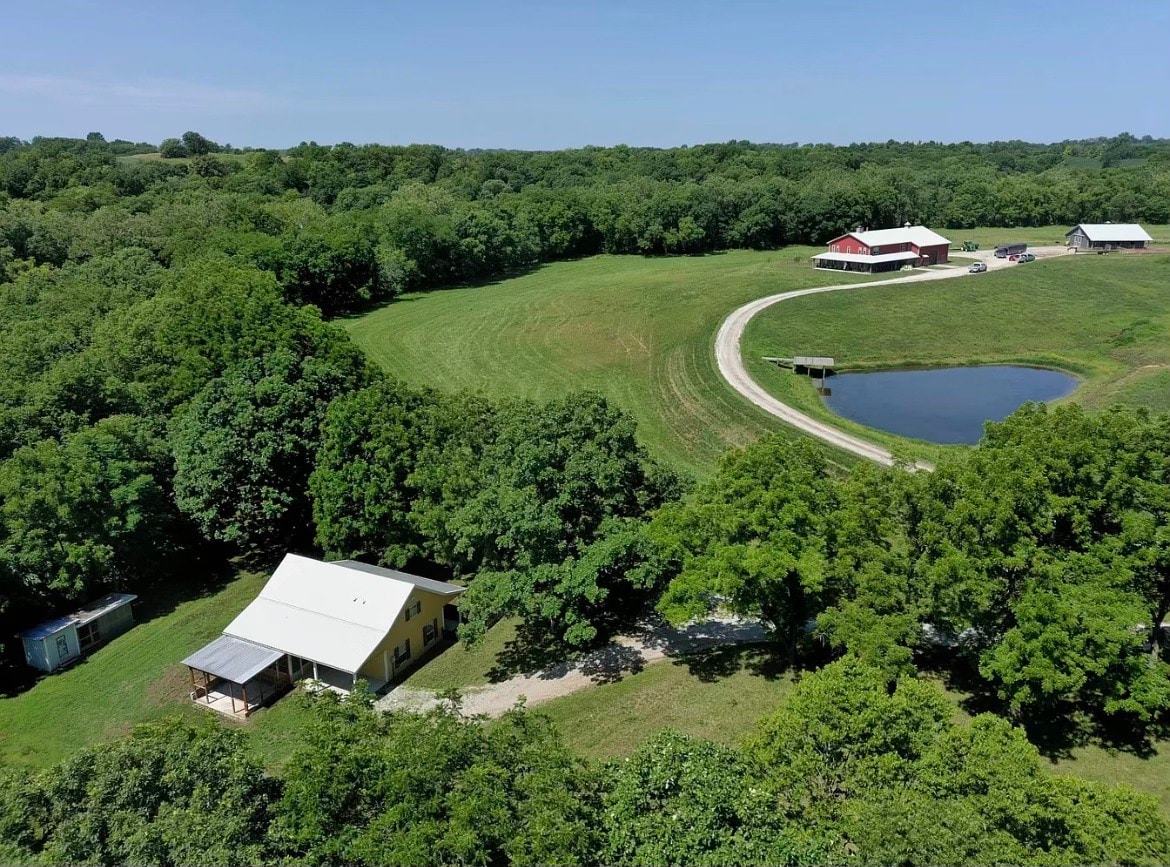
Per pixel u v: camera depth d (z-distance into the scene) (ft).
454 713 80.84
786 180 588.09
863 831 56.80
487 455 139.64
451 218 453.58
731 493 113.09
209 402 167.84
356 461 151.23
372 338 345.72
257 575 166.81
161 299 222.28
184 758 68.44
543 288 428.56
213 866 59.62
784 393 259.39
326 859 61.87
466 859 58.23
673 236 510.58
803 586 101.40
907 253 426.10
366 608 130.41
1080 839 55.77
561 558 122.31
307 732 73.46
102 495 152.76
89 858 62.03
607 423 132.57
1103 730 98.84
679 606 112.88
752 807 60.85
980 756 61.82
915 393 265.95
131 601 151.94
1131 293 351.87
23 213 343.46
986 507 95.20
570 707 114.11
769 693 112.06
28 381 187.11
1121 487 94.89
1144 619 89.20
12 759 114.52
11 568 139.13
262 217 394.52
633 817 61.46
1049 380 274.98
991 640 99.86
